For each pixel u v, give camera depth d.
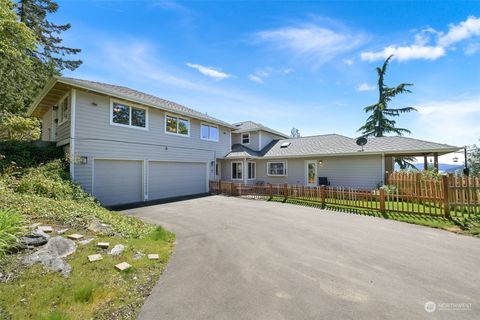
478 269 4.01
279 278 3.70
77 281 3.20
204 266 4.16
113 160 10.97
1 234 3.41
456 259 4.45
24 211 4.90
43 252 3.61
